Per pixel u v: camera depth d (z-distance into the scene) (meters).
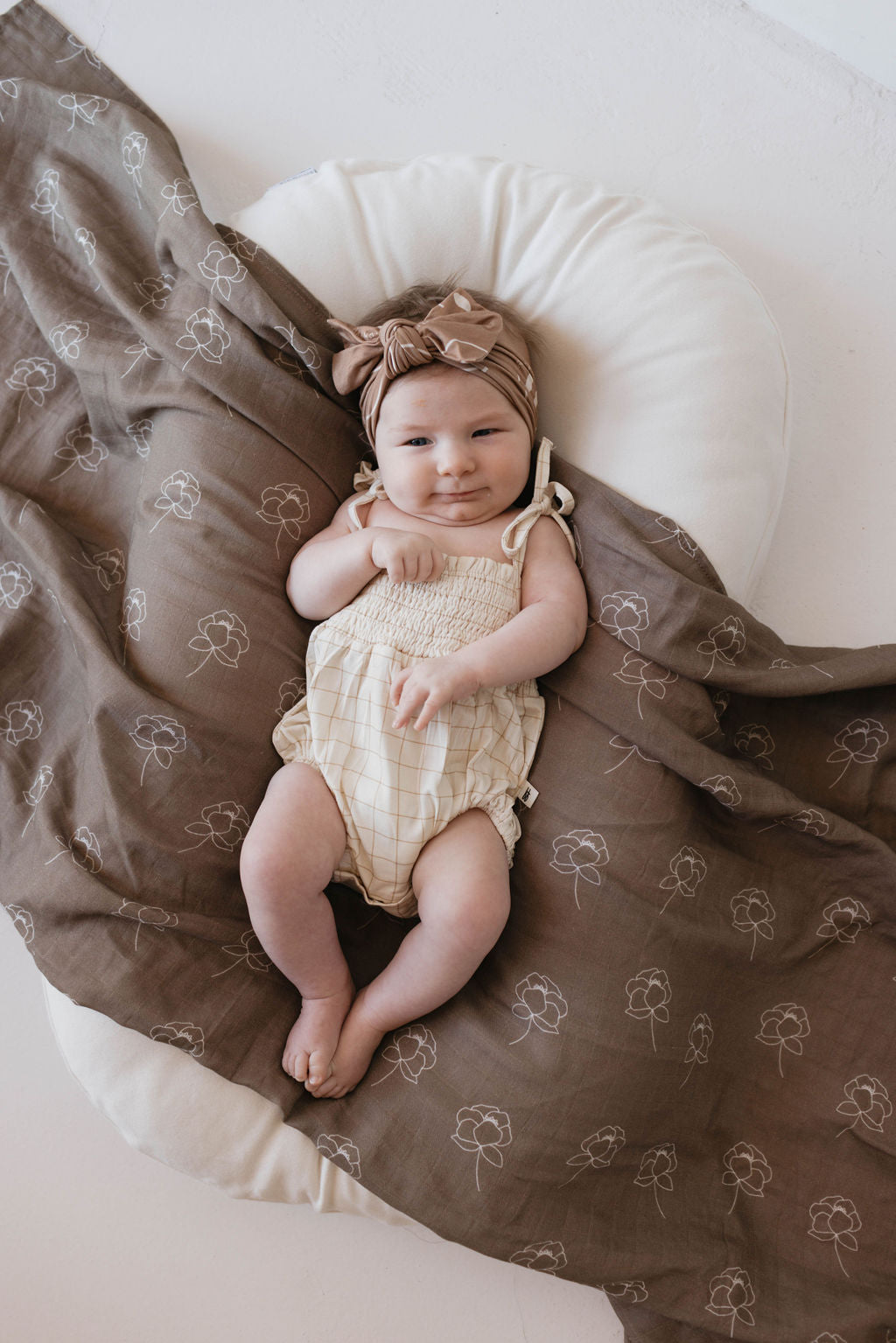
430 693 1.17
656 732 1.25
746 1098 1.30
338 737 1.24
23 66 1.51
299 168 1.65
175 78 1.65
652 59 1.67
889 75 1.63
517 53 1.68
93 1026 1.24
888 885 1.28
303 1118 1.23
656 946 1.23
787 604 1.55
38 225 1.47
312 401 1.33
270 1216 1.40
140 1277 1.38
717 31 1.68
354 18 1.68
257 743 1.30
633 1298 1.22
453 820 1.23
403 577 1.23
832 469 1.57
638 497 1.29
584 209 1.35
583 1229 1.21
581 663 1.29
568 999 1.21
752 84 1.66
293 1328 1.36
